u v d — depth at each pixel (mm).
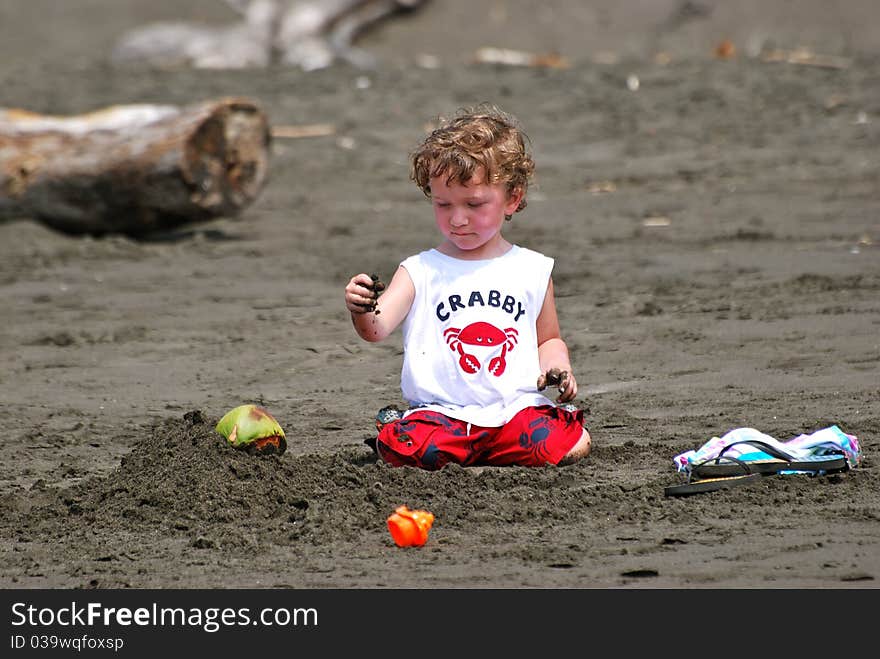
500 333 23359
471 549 19000
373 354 35031
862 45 105312
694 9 115625
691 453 22609
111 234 53438
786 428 25734
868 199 56719
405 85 91125
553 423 23344
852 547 18531
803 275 42562
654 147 71688
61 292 44594
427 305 23516
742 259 46094
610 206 58625
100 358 35594
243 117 53281
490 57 106812
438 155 22891
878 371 30625
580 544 19062
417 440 22781
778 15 113062
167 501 21109
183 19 119438
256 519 20641
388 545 19344
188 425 23266
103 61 108375
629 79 89750
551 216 56938
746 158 67562
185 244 52688
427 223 57094
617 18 116000
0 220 53375
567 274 44969
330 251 51281
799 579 17359
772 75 89250
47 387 32438
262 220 58156
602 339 35469
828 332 34875
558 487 21922
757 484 21703
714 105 81188
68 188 52375
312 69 98250
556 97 85750
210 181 52375
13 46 115375
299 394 30969
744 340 34469
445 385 23312
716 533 19359
